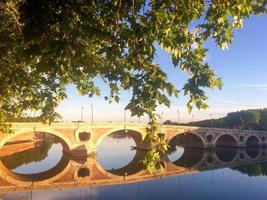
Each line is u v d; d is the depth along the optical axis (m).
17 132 106.12
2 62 11.72
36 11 7.44
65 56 7.64
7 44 10.00
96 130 123.25
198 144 169.75
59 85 14.12
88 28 7.42
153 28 7.23
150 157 8.34
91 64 9.59
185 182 82.38
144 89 8.12
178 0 7.36
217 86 8.05
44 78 13.94
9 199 61.72
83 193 69.44
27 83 13.16
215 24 8.60
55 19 7.40
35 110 14.63
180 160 126.12
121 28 7.61
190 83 8.01
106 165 109.94
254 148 177.25
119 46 8.27
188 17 7.48
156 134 8.47
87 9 7.61
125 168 105.81
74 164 106.12
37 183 77.12
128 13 7.50
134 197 67.12
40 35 7.43
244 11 8.18
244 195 70.06
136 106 8.39
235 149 170.50
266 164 115.19
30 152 134.38
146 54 7.68
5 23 9.60
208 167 108.00
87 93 14.38
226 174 94.12
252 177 89.62
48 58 7.61
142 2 7.45
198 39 8.05
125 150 157.12
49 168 98.38
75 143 119.69
